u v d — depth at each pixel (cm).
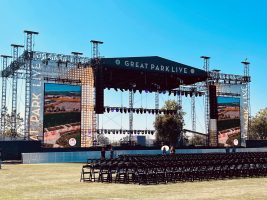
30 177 1850
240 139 5003
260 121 8388
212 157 1931
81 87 4000
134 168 1557
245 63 4938
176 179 1709
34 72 3753
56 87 3862
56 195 1164
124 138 4797
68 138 3909
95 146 4006
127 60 3944
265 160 1933
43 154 3366
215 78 4609
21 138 3931
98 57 3900
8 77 4219
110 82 4419
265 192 1230
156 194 1176
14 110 4056
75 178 1795
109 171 1614
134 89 4534
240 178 1842
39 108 3775
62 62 3859
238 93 5012
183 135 6122
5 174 2045
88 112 4059
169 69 4150
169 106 6347
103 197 1108
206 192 1230
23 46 4081
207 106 4744
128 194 1178
